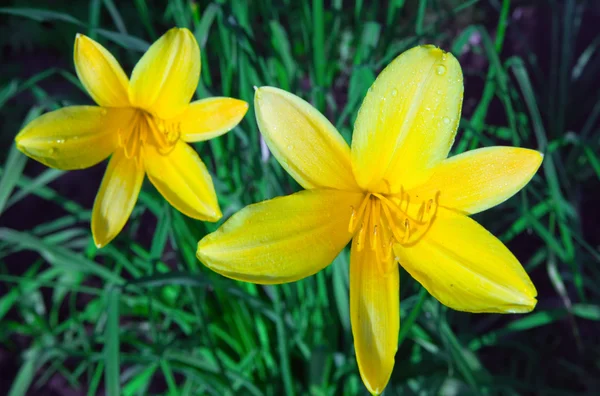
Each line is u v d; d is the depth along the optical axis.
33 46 0.53
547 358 0.39
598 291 0.37
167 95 0.25
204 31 0.26
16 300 0.39
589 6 0.52
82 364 0.38
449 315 0.36
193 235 0.33
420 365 0.34
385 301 0.21
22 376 0.32
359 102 0.31
